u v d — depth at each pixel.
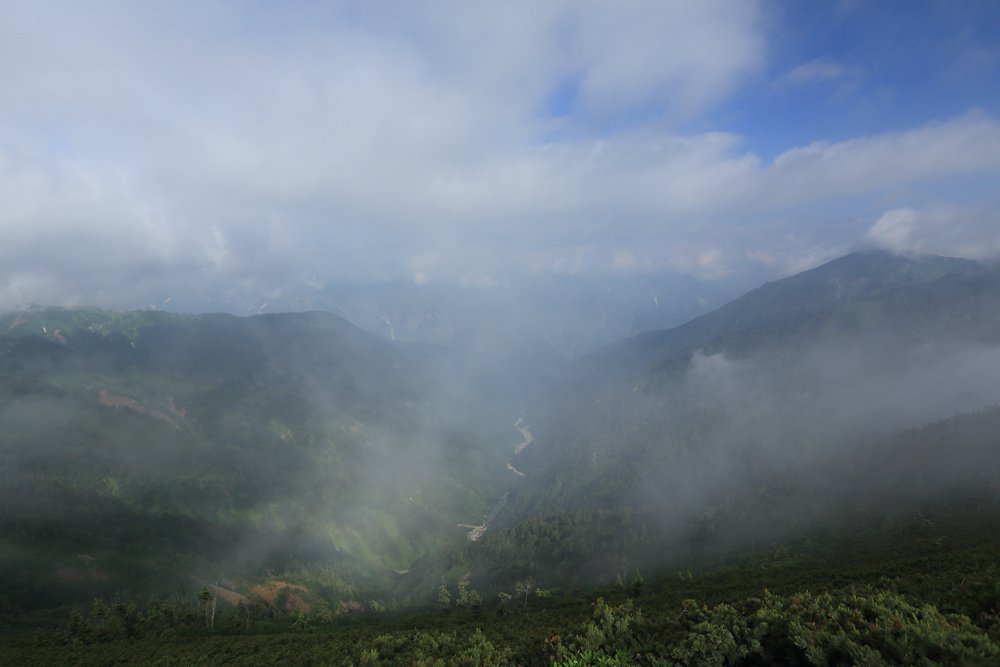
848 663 31.17
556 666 41.25
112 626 116.06
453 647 56.00
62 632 113.81
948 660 28.66
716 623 41.03
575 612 92.75
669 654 38.81
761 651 36.19
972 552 83.81
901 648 30.08
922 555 98.00
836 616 36.88
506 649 49.00
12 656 89.19
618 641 43.75
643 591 107.69
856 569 90.12
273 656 70.19
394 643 61.06
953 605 40.25
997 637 31.09
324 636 87.50
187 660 75.62
